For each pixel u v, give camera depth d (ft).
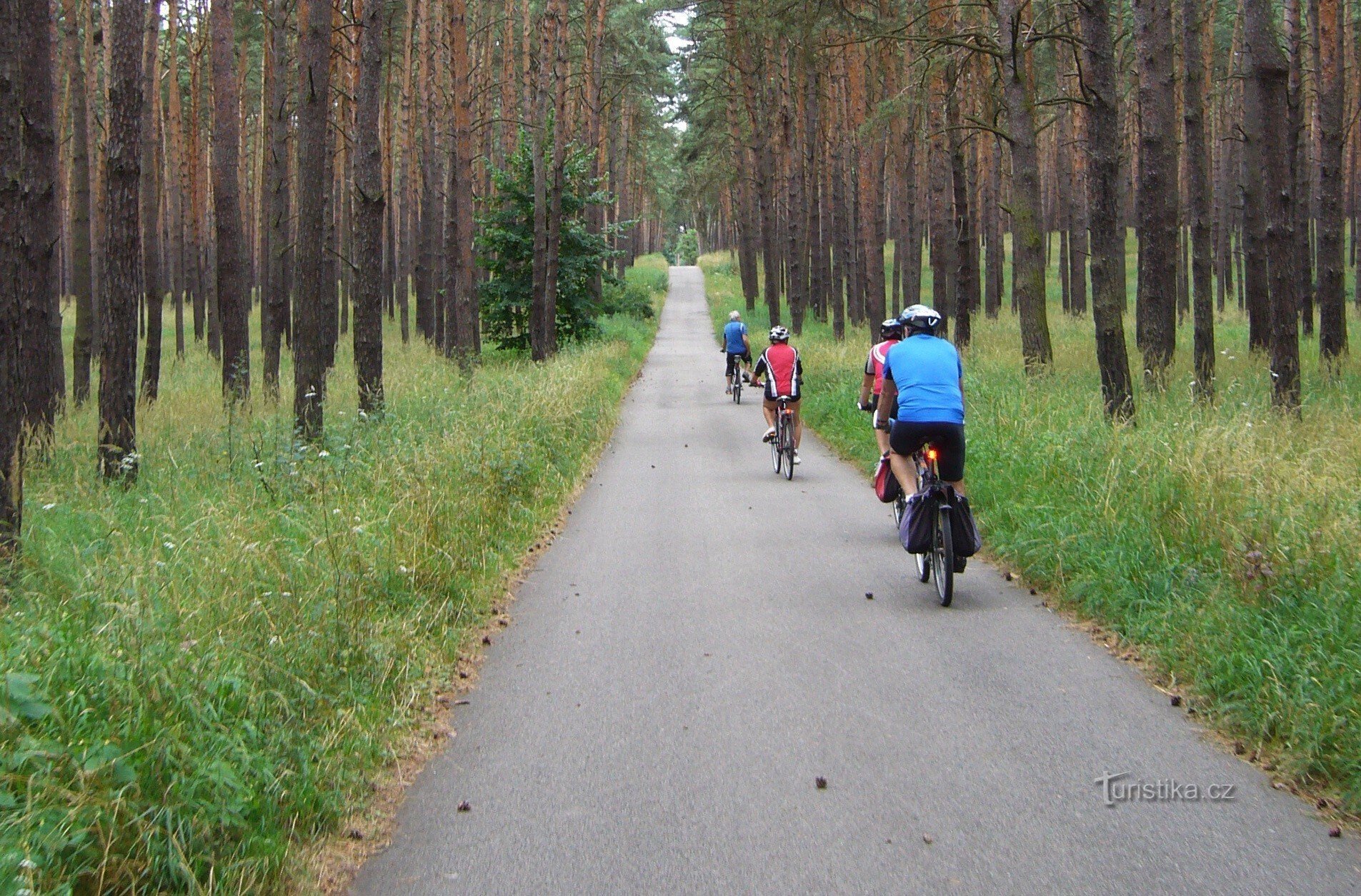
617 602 24.11
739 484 40.86
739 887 11.57
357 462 29.76
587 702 17.67
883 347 29.89
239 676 14.48
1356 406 41.42
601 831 13.02
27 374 38.52
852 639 20.81
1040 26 51.03
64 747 11.03
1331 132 52.80
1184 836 12.53
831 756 15.14
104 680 12.54
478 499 29.19
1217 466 24.91
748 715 16.85
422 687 17.95
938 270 81.82
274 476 28.91
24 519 24.73
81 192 53.78
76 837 10.01
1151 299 46.11
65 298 153.48
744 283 162.71
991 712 16.72
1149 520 24.22
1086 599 22.24
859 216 130.31
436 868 12.21
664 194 324.19
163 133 112.57
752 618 22.50
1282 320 39.04
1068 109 101.19
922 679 18.39
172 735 12.01
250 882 11.23
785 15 62.08
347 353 95.81
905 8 66.23
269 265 60.29
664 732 16.21
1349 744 13.94
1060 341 82.02
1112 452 29.17
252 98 128.77
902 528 24.39
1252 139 51.90
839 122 109.50
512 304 103.60
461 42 77.51
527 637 21.50
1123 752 15.08
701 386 86.38
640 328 146.61
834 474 43.04
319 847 12.64
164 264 139.13
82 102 53.57
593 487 40.47
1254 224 52.80
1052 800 13.56
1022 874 11.71
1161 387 45.14
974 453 35.78
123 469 31.73
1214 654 17.40
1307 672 15.69
